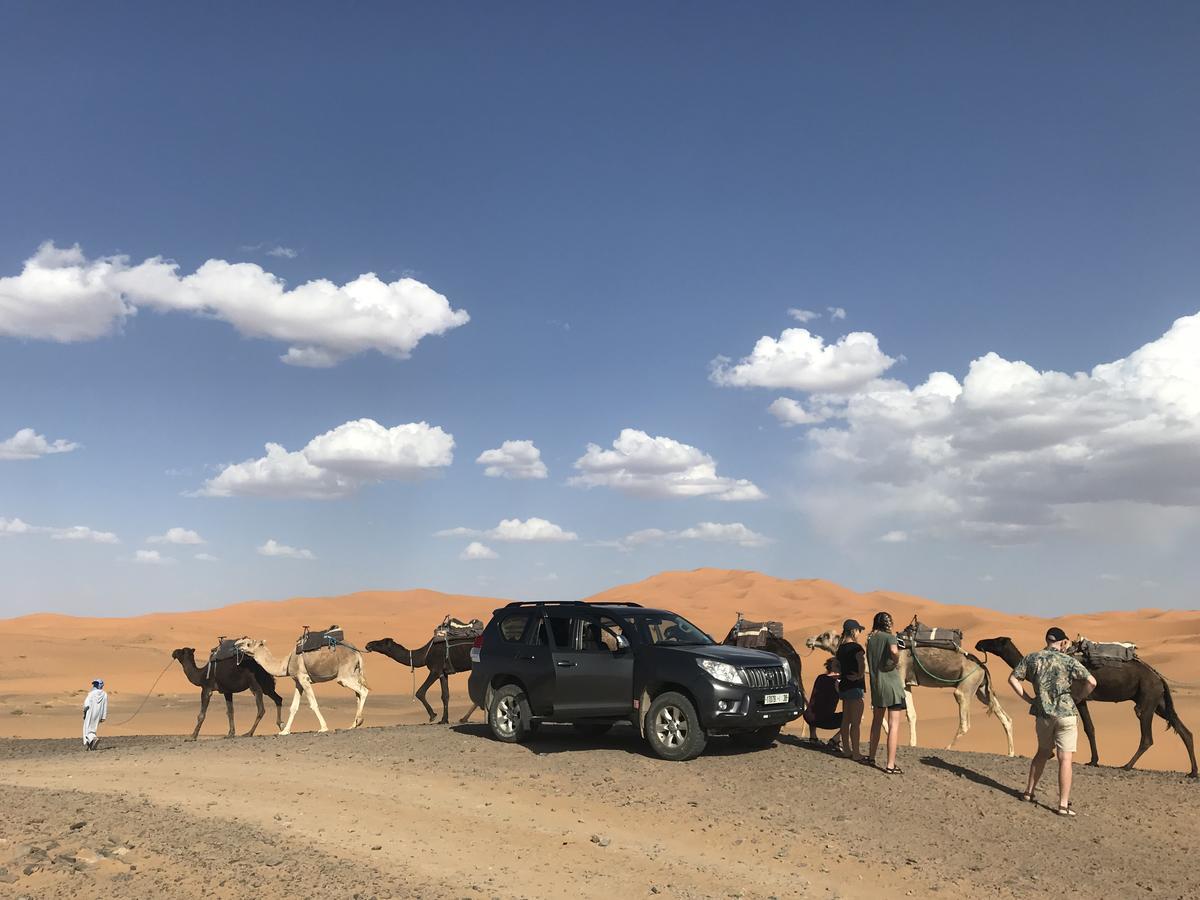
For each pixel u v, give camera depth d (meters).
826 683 15.38
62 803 10.68
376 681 52.81
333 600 136.25
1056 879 9.54
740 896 8.77
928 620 84.19
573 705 14.95
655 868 9.46
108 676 53.88
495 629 16.41
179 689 49.28
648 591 132.75
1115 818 11.54
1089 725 15.41
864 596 114.44
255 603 132.00
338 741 16.34
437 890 8.38
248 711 39.34
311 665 20.66
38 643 63.66
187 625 94.75
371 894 8.07
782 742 15.59
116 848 8.66
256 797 12.03
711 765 13.52
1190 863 10.04
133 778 13.58
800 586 123.38
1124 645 15.07
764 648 17.34
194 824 9.96
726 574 136.88
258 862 8.69
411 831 10.48
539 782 12.76
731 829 10.80
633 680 14.48
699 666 13.75
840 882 9.30
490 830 10.60
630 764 13.60
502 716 15.86
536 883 8.86
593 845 10.15
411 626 97.06
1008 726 16.83
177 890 7.71
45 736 30.36
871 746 13.73
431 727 18.48
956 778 13.12
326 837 10.07
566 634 15.50
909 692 17.09
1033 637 72.12
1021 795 12.36
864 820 11.21
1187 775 14.08
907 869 9.71
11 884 7.52
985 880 9.47
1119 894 9.18
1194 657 52.81
